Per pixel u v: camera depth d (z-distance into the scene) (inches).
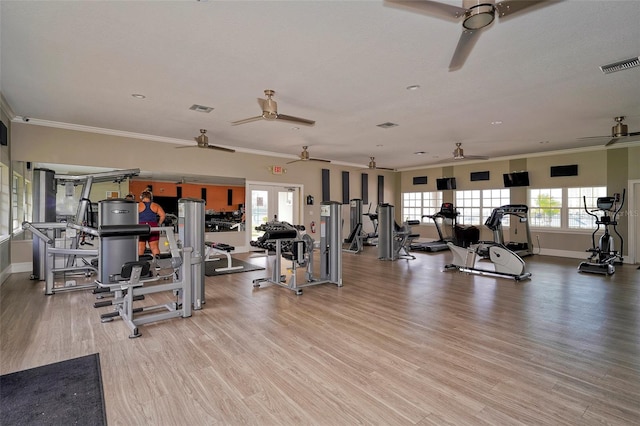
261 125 242.1
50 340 118.0
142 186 279.0
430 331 129.9
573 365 102.2
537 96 176.1
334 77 152.7
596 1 93.5
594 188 321.4
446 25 108.8
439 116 215.9
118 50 127.0
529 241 343.0
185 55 131.1
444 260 309.4
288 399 84.1
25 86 165.5
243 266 267.9
